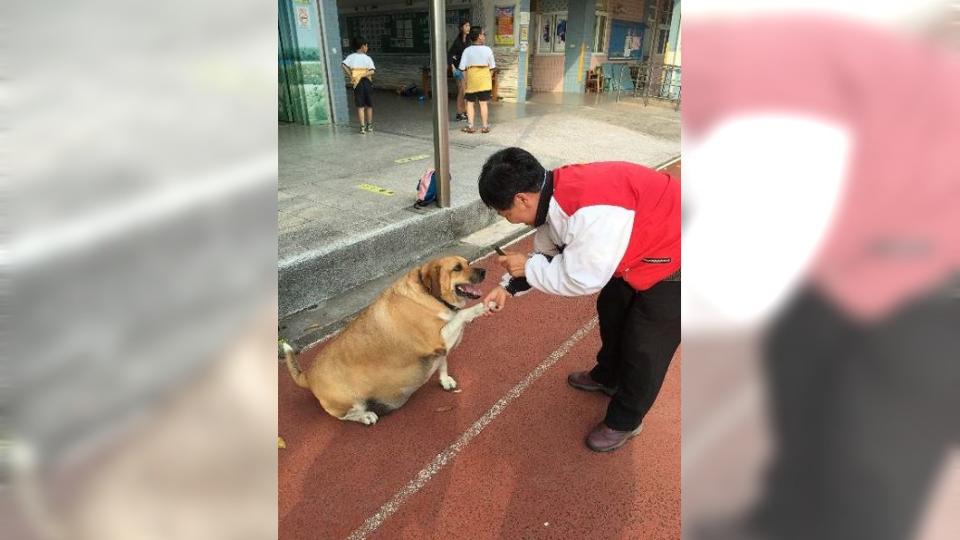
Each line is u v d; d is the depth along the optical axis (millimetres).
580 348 3691
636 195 1962
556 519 2393
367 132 8977
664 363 2387
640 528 2355
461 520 2387
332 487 2557
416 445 2820
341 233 4398
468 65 8797
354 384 2828
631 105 13641
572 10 15227
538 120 10828
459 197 5465
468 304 4301
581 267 1967
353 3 17078
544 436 2883
